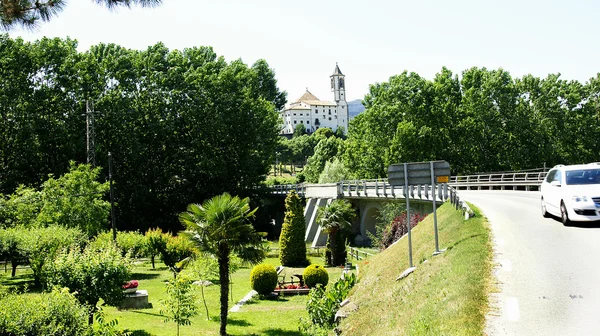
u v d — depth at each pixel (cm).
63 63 5619
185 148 6281
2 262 4494
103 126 5731
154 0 784
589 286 1018
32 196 3906
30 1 881
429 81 6900
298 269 4003
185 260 2300
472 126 6706
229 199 2228
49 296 1407
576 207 1591
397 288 1466
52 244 2877
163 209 6388
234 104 6359
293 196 4234
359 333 1225
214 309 2661
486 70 7375
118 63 5981
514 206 2439
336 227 4106
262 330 2189
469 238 1639
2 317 1263
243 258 2205
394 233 3472
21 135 5225
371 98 7338
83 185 3919
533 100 6931
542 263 1212
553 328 834
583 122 6838
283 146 14738
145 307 2578
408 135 6181
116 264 1911
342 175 7412
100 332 1479
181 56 6594
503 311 932
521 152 6694
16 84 5306
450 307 1009
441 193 3128
